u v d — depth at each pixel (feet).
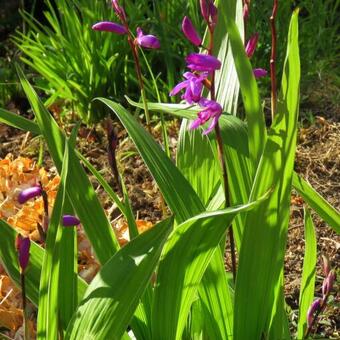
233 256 2.56
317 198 2.59
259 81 5.61
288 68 2.10
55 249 2.18
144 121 5.35
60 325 2.39
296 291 3.73
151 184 4.68
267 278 2.37
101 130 5.32
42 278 2.23
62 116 5.49
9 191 3.95
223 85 2.75
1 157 5.07
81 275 3.29
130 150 5.01
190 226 2.15
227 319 2.55
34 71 6.07
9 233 2.50
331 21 6.23
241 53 2.17
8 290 3.18
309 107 5.52
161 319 2.40
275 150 2.15
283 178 2.21
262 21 5.75
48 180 4.30
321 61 5.88
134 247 2.15
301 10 6.76
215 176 2.77
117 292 2.13
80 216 2.46
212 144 2.53
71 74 5.33
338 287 3.70
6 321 3.08
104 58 5.36
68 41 5.55
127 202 2.56
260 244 2.30
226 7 2.13
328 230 4.19
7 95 5.87
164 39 5.28
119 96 5.51
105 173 4.79
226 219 2.14
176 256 2.25
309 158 4.89
